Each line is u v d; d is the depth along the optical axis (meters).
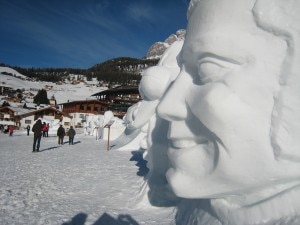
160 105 3.72
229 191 3.22
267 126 2.97
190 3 3.88
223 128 3.01
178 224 4.49
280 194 3.09
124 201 6.34
